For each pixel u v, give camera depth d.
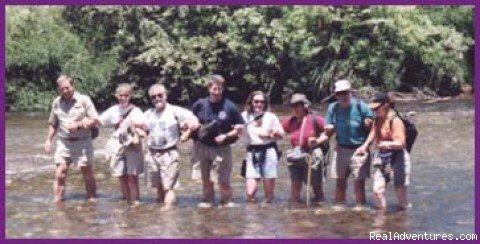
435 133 22.83
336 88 11.61
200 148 11.98
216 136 11.83
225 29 40.06
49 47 39.56
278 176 15.09
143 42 40.09
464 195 12.73
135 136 12.24
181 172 15.91
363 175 11.55
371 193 13.02
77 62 39.72
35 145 21.45
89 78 39.72
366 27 38.44
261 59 39.34
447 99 38.09
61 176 12.69
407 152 11.42
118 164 12.54
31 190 13.84
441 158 17.28
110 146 12.62
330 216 11.10
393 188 13.37
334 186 13.80
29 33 40.00
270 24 38.81
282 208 11.77
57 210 11.91
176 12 40.22
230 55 39.31
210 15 40.06
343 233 10.02
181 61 38.81
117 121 12.42
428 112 30.56
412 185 13.77
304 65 39.19
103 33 41.12
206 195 12.16
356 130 11.64
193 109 11.98
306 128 12.07
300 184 12.26
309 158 12.05
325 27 38.62
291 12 39.47
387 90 38.78
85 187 14.19
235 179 14.79
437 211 11.42
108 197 13.08
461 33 41.06
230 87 40.16
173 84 39.12
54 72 39.81
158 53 38.78
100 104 40.56
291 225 10.52
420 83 39.97
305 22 38.78
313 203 12.16
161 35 39.94
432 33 39.22
